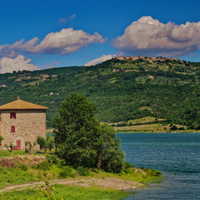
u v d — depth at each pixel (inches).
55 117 2529.5
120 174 2410.2
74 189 1752.0
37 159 2143.2
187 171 2731.3
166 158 3860.7
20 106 2684.5
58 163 2258.9
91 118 2549.2
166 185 2069.4
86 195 1654.8
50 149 2632.9
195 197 1708.9
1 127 2620.6
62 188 1734.7
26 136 2672.2
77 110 2507.4
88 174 2228.1
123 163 2519.7
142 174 2458.2
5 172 1865.2
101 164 2539.4
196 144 6446.9
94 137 2484.0
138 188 1951.3
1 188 1588.3
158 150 5157.5
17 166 2007.9
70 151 2351.1
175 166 3088.1
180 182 2180.1
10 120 2642.7
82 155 2363.4
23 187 1628.9
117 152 2466.8
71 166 2338.8
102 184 1974.7
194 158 3814.0
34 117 2719.0
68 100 2591.0
